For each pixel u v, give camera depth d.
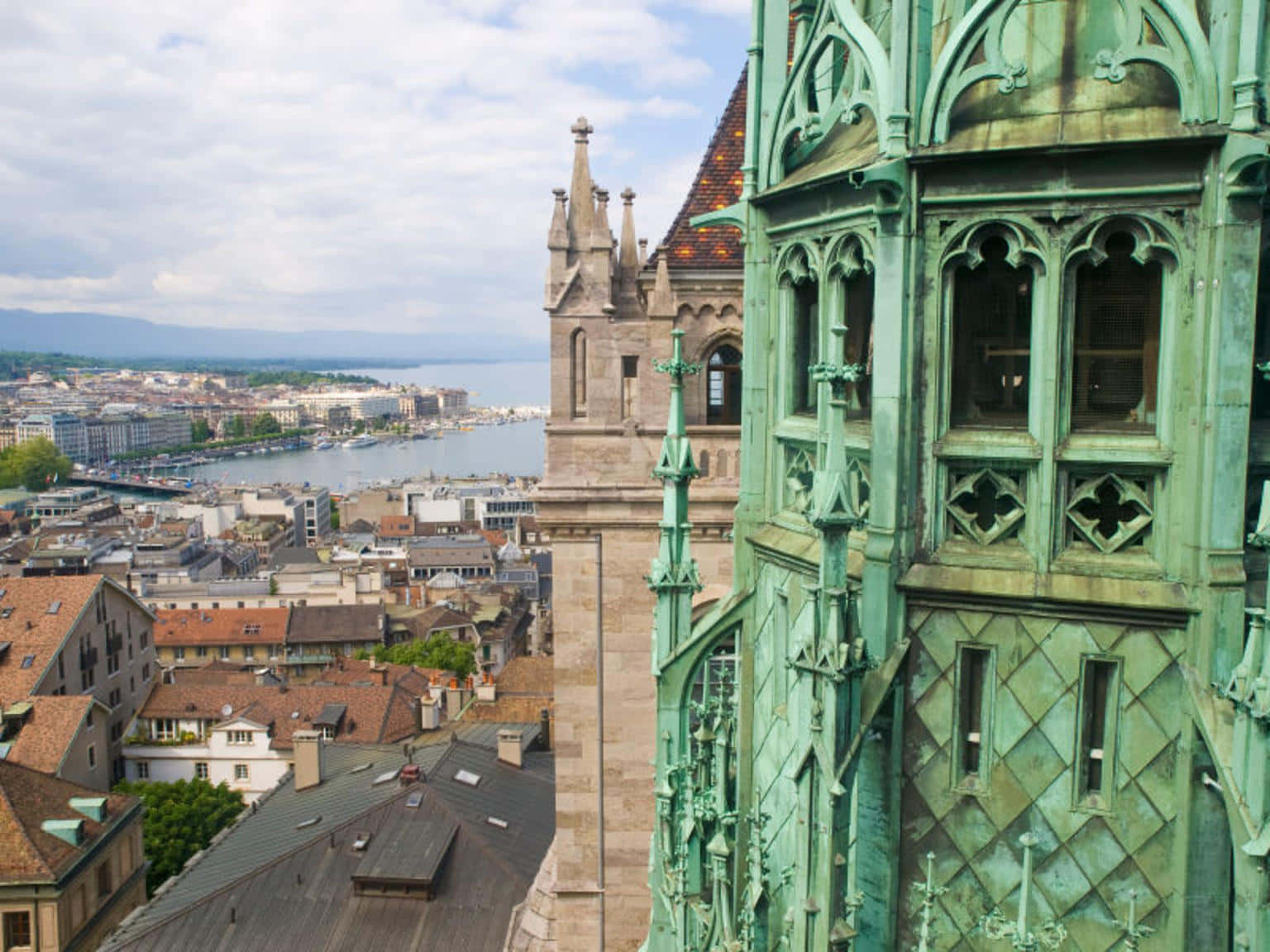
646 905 28.42
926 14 9.85
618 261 27.98
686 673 13.19
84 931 61.69
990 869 10.26
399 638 179.00
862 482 11.16
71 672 99.00
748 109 12.60
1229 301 9.05
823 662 9.26
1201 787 9.41
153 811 79.06
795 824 11.78
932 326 10.17
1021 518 10.09
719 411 27.88
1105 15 9.66
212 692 111.88
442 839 53.12
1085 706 9.89
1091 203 9.53
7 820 61.25
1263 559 9.54
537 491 27.19
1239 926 8.64
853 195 10.78
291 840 56.03
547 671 105.88
